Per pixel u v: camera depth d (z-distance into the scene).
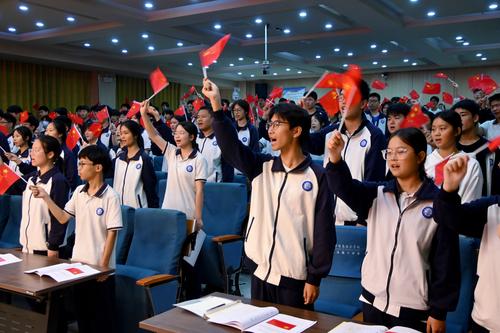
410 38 9.57
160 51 11.45
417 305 1.75
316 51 11.47
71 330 3.18
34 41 9.61
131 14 7.64
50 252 2.82
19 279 2.24
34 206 2.97
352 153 3.01
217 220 3.82
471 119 3.15
